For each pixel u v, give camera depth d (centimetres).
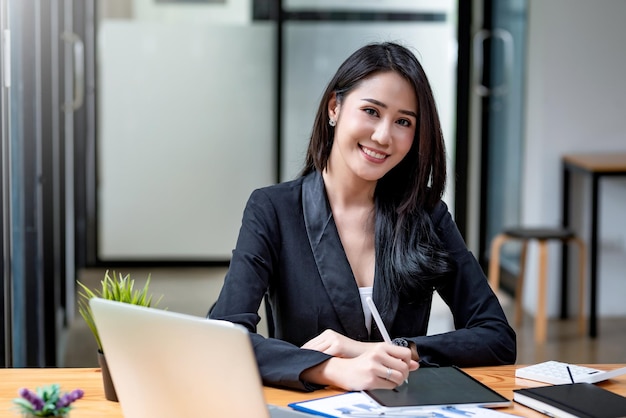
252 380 151
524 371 207
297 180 234
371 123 215
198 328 154
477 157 669
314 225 226
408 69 216
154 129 678
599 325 557
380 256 226
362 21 649
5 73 314
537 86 568
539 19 565
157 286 643
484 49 652
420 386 193
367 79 216
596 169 521
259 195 229
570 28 557
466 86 518
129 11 666
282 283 225
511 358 221
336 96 222
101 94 673
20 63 372
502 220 643
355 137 216
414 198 227
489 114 662
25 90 378
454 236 235
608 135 565
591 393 188
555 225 568
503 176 640
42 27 424
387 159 217
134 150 680
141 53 670
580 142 565
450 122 638
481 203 671
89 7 654
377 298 224
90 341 519
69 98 549
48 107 434
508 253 639
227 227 692
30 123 380
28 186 383
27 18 373
